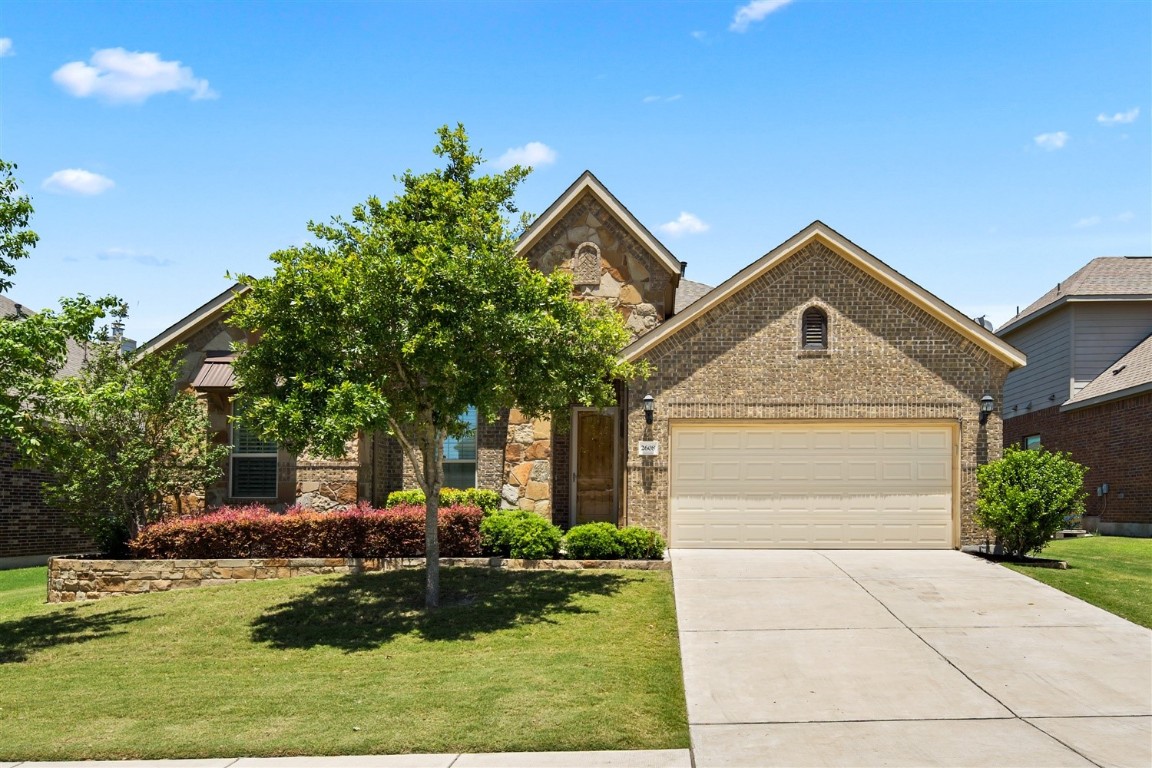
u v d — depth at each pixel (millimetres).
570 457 19625
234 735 7934
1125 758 7121
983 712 8258
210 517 15812
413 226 12148
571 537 15375
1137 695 8695
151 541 15367
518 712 8297
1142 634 10805
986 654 10039
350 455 18281
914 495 16406
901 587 13211
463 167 13055
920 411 16359
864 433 16531
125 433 15828
